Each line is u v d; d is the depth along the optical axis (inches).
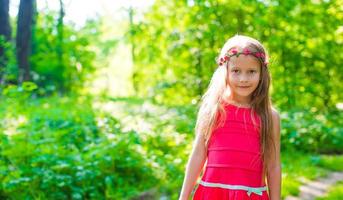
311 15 470.0
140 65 548.1
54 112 351.6
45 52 808.3
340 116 457.7
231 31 466.3
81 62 821.2
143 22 509.7
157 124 330.3
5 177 206.7
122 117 347.3
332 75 485.1
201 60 485.7
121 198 214.7
